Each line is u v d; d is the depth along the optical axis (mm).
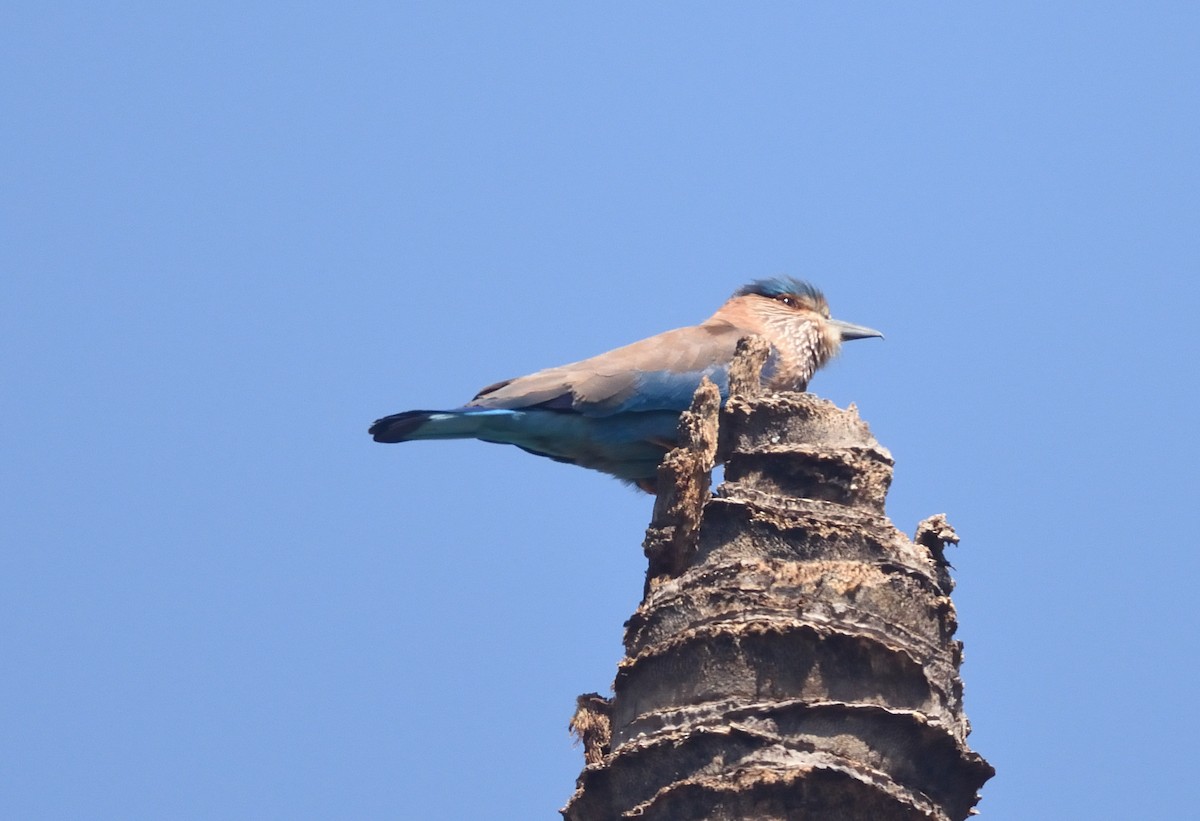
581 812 13977
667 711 13719
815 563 14219
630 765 13625
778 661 13617
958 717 14391
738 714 13406
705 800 13039
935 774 13641
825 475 15016
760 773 12992
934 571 14633
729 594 13938
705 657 13719
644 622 14320
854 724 13398
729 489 14812
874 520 14609
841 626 13750
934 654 14086
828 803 13023
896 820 13156
